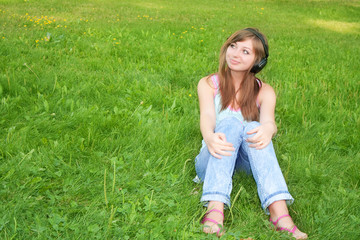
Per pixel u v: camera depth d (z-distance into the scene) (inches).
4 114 122.5
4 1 373.4
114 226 79.3
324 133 130.5
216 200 84.0
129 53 205.5
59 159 100.4
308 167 108.5
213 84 103.3
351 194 95.6
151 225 80.2
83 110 127.6
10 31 234.5
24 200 83.7
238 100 101.0
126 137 113.6
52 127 116.2
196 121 130.9
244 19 379.2
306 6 511.8
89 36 239.1
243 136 91.3
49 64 179.9
